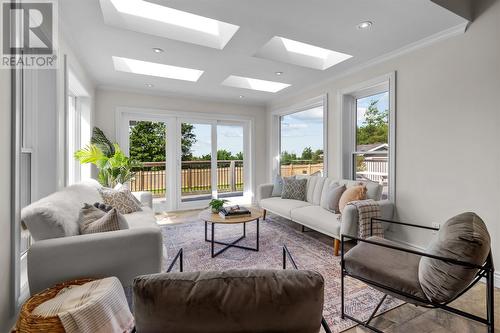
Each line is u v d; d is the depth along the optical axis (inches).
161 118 188.4
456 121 93.6
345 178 146.1
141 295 25.9
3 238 53.1
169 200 192.4
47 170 86.0
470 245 46.6
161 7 96.3
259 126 223.5
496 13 82.6
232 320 25.9
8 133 54.8
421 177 105.3
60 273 57.0
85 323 46.1
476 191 88.6
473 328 62.5
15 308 55.7
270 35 98.0
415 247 107.4
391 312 69.0
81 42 101.8
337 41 103.2
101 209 83.4
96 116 165.3
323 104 158.7
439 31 95.1
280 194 170.1
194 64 127.6
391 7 79.9
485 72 85.4
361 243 74.0
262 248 115.7
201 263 100.0
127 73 141.6
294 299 26.3
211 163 206.4
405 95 111.0
